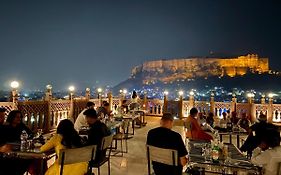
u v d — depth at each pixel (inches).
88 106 319.6
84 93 523.8
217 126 327.0
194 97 631.2
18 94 336.5
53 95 432.8
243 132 305.6
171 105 638.5
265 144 167.6
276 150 164.1
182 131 515.2
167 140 169.0
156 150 169.0
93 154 171.5
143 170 261.6
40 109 380.5
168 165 168.2
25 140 186.5
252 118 571.8
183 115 631.2
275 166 160.7
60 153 155.3
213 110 602.2
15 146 183.2
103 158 217.5
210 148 183.5
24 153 167.8
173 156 163.3
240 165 158.9
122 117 407.2
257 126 223.5
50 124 403.2
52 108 409.1
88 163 179.8
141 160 297.3
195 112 301.3
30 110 360.2
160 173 170.6
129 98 654.5
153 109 657.0
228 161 165.5
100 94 564.1
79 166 171.0
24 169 176.6
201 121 369.7
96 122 216.1
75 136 172.7
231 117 421.1
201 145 208.7
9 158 170.2
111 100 602.2
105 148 213.2
